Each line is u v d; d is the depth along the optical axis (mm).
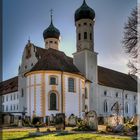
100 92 62438
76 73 48719
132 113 73250
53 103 44750
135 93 75750
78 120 37656
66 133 22625
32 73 45938
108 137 18078
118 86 69625
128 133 20281
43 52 57281
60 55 53344
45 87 44531
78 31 57125
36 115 43781
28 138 17562
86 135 20047
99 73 68125
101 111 61406
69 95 46281
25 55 58750
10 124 39438
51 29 60719
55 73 45500
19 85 60281
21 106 58562
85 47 55875
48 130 25812
